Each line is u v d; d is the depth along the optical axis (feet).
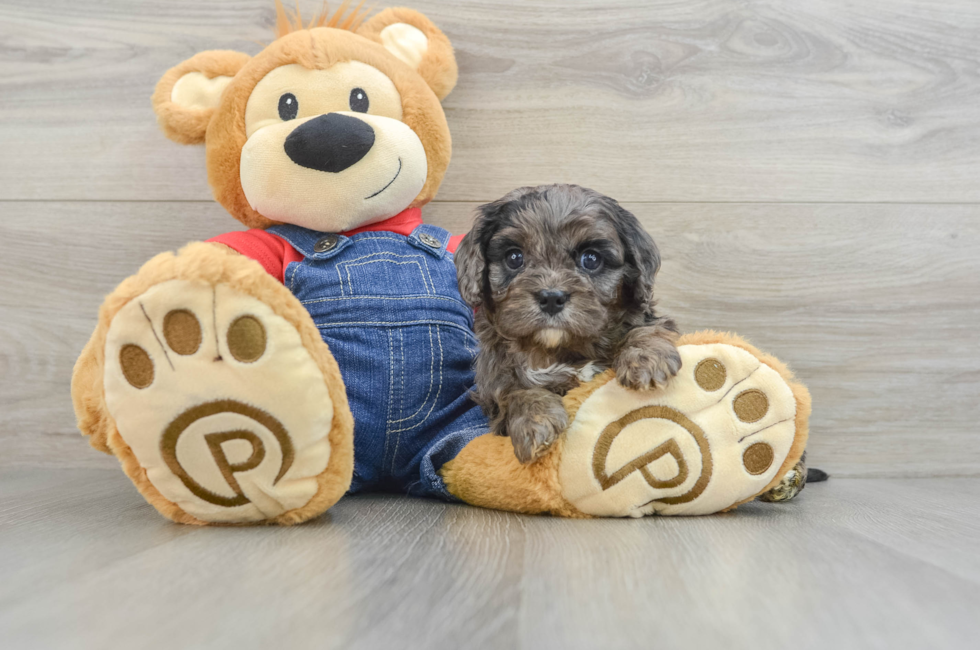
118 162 9.21
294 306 5.28
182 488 5.40
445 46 8.39
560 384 6.52
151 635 3.07
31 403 9.14
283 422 5.27
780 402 6.02
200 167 9.22
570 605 3.55
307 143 6.86
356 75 7.39
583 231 6.35
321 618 3.31
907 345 9.19
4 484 7.85
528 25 9.17
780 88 9.20
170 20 9.17
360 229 7.67
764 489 6.24
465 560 4.43
